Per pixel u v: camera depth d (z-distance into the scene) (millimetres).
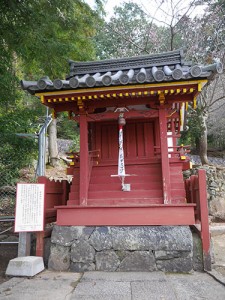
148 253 4586
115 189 5344
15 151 7469
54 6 6758
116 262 4602
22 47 6711
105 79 4543
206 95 13242
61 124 21469
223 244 7457
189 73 4391
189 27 13164
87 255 4684
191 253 4527
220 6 12883
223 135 19891
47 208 5277
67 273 4516
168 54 5879
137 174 5492
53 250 4801
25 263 4332
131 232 4688
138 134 5871
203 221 4680
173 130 7016
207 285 3824
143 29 14781
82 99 4984
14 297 3389
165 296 3406
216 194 11555
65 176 12984
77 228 4828
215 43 13203
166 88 4688
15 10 6082
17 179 8750
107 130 5984
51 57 7500
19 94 8039
